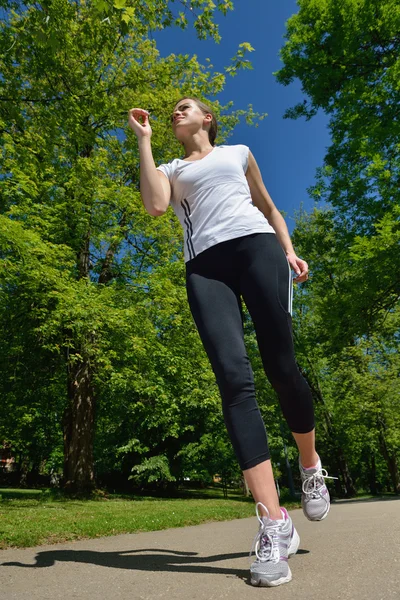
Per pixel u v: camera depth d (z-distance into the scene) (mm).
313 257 15219
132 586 1497
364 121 11789
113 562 2100
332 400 24641
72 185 11219
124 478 22219
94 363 11656
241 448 1644
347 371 22156
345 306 11148
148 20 6801
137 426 19234
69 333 11578
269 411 19219
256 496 1598
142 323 11766
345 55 12109
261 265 1801
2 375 12180
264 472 1615
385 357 22750
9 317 11086
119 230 12609
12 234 8688
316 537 2521
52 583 1629
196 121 2160
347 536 2443
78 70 7734
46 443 22094
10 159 8961
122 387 12109
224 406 1709
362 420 23234
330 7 11805
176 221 13812
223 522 6254
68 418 13352
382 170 11391
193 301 1835
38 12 5340
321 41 12336
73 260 11562
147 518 5961
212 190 1927
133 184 13867
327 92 12391
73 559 2322
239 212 1881
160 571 1754
